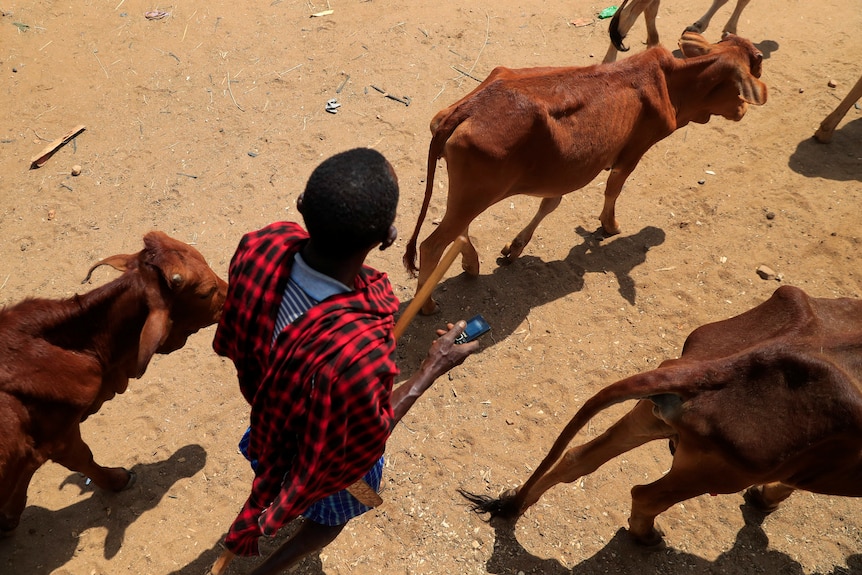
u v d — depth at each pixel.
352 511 2.87
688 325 4.79
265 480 2.24
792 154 5.97
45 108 6.30
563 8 7.53
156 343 3.10
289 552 2.92
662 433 3.18
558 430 4.23
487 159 3.93
